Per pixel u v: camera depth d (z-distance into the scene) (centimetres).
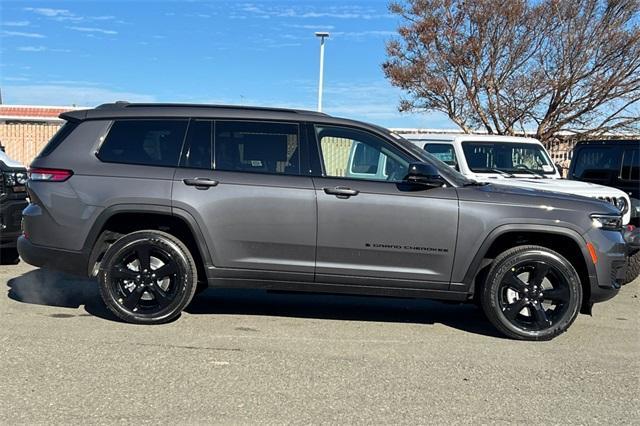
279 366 468
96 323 563
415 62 1906
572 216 543
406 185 544
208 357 483
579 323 617
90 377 436
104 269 553
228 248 545
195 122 562
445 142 888
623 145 852
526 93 1795
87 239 547
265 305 658
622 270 558
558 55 1761
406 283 547
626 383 455
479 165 865
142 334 535
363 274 544
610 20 1714
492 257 566
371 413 390
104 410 384
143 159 555
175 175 545
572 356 512
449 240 540
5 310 600
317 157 554
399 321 611
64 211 548
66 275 764
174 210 539
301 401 405
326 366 471
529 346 537
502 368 479
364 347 521
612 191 743
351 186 541
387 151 561
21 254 568
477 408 404
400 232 539
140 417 375
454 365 483
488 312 551
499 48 1800
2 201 748
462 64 1834
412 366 478
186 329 555
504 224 538
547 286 553
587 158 905
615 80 1714
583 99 1769
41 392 408
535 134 1884
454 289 548
